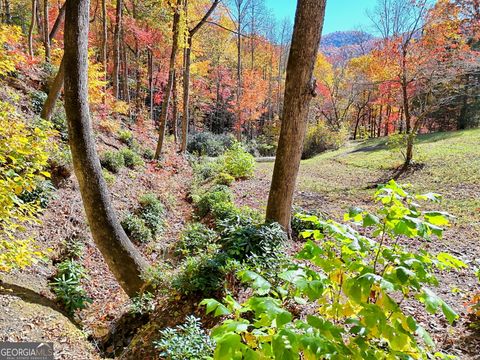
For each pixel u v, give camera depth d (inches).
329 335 40.8
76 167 187.6
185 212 374.9
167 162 516.1
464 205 307.0
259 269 167.5
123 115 603.2
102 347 161.3
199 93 1042.1
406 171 489.4
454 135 682.8
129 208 323.0
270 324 43.9
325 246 57.4
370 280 44.6
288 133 221.3
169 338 133.2
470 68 469.7
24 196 229.0
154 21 606.9
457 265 50.2
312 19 200.5
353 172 562.3
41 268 198.4
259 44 1240.8
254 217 265.6
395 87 550.0
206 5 563.8
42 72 399.5
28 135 138.4
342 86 1277.1
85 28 179.3
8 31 263.0
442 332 131.6
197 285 170.4
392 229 52.0
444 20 450.9
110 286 223.1
